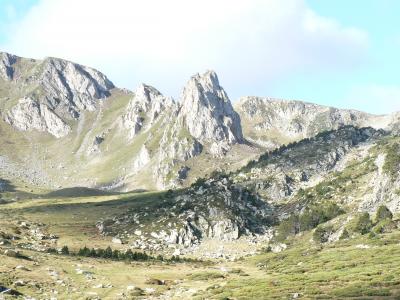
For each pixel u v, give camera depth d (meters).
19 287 117.06
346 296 98.06
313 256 170.62
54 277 135.25
